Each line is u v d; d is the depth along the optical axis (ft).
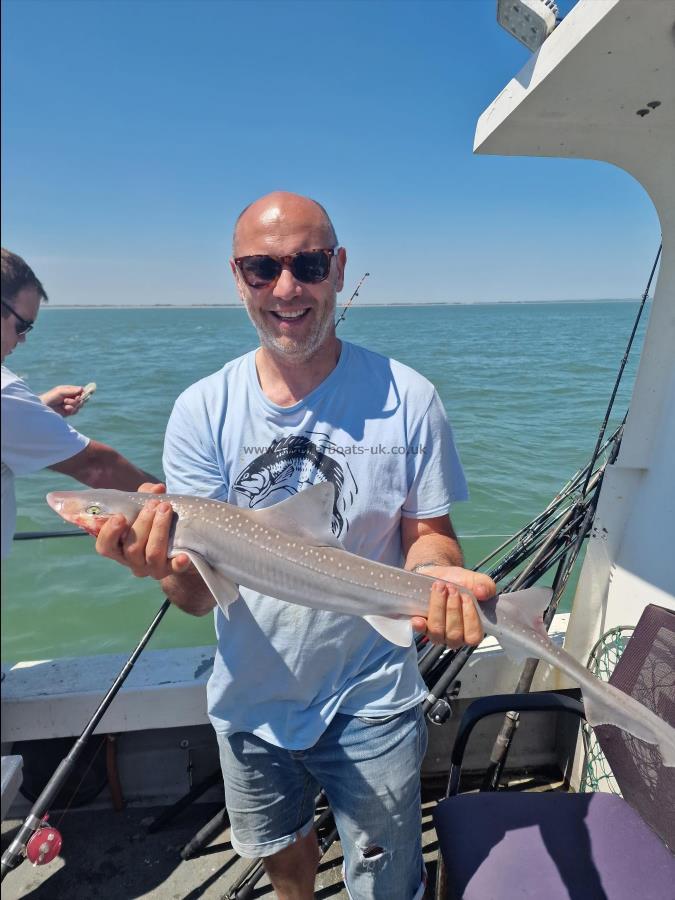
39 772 10.55
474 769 11.96
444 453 8.22
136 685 10.62
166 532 6.97
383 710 7.78
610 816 8.02
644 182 9.21
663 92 7.51
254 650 7.89
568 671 7.43
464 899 7.15
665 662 8.09
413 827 8.00
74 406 11.82
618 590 10.47
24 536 10.59
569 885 7.17
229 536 7.32
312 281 7.38
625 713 7.18
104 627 21.11
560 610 19.70
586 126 8.46
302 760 8.12
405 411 7.97
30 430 6.66
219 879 9.89
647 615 8.57
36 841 7.43
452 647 7.39
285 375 7.97
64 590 22.89
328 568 7.39
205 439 8.18
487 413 51.47
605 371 74.74
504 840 7.70
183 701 10.62
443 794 11.80
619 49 6.51
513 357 94.89
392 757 7.79
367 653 7.95
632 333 10.94
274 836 8.52
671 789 7.63
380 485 7.93
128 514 7.36
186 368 86.22
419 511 8.23
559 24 6.86
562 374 73.46
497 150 9.27
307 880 8.97
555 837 7.73
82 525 7.30
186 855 10.15
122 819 10.94
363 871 7.99
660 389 9.78
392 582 7.38
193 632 21.17
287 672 7.83
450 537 8.39
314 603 7.42
